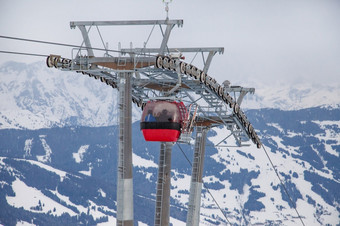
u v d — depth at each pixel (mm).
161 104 99375
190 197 139250
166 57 90312
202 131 138875
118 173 89125
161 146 115188
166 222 114312
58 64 90750
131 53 89438
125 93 90125
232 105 128750
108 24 95438
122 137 89250
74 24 95625
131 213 89000
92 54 95375
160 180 114750
